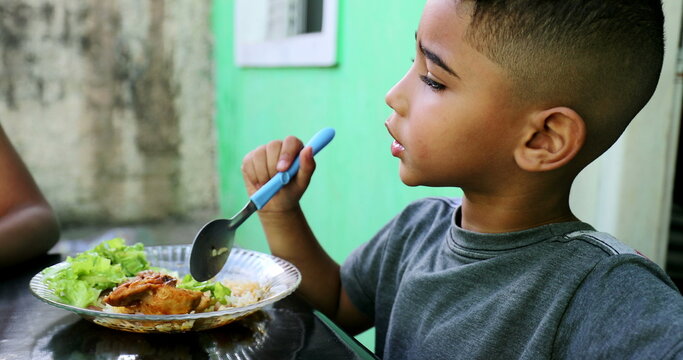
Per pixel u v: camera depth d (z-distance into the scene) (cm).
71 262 78
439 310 76
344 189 206
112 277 76
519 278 70
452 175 72
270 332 70
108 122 342
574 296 66
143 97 345
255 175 94
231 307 73
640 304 59
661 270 65
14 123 327
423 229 92
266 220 97
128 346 65
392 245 94
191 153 355
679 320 56
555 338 66
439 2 69
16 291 81
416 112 71
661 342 55
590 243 68
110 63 337
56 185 338
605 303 62
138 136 347
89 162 342
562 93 65
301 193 95
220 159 353
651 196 124
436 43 68
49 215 103
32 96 329
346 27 199
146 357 63
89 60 334
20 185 106
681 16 121
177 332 68
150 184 353
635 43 65
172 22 343
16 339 66
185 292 69
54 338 66
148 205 354
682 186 133
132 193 350
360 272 98
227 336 68
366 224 192
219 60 343
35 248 95
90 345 65
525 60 64
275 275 81
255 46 276
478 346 70
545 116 66
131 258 82
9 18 319
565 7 63
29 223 96
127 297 68
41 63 327
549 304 67
